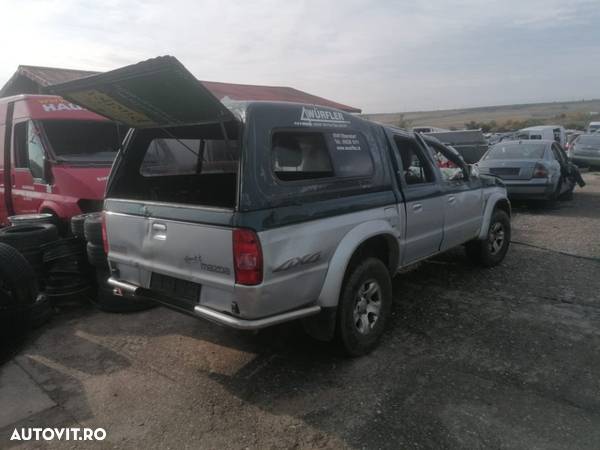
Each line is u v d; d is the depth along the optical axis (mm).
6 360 3818
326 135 3502
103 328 4402
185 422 2953
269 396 3217
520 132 25938
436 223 4676
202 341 4086
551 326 4230
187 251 3104
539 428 2805
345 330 3527
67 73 13977
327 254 3289
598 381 3303
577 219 9281
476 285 5383
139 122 3607
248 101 3109
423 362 3627
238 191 2832
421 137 4785
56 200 5754
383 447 2682
